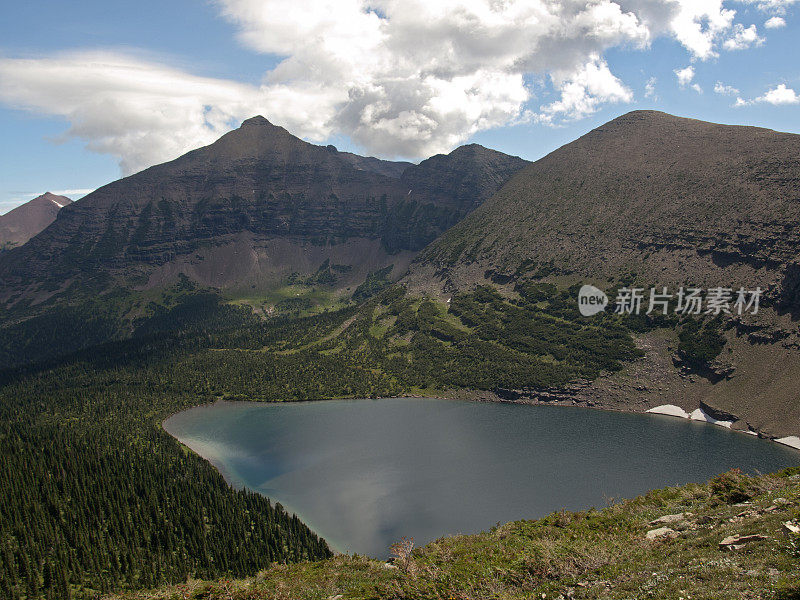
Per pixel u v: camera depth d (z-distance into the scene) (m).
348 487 156.62
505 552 42.50
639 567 33.91
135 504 134.50
